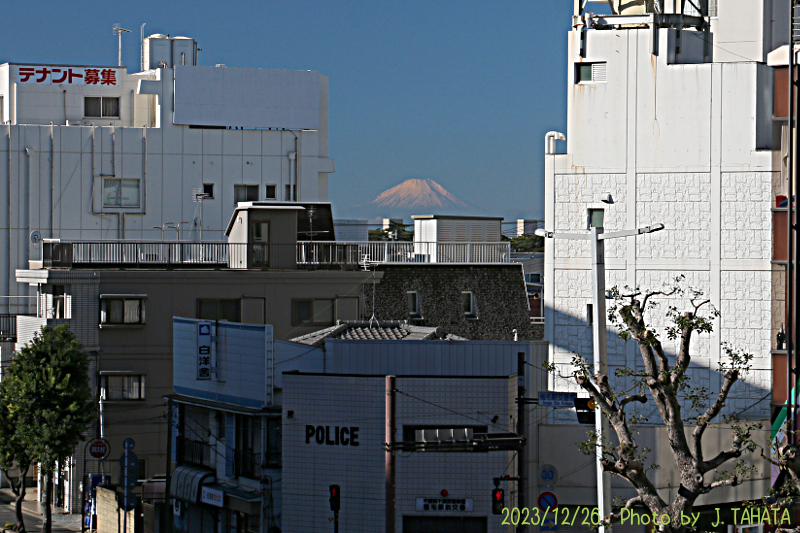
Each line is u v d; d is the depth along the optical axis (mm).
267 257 86750
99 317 82938
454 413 58188
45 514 76375
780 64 73438
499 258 98875
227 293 84500
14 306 112125
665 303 75812
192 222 117188
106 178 114938
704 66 75375
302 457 60406
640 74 76500
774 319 73625
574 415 73375
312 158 120562
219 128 119375
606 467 47812
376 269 91812
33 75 119125
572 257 77562
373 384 58844
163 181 116625
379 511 58406
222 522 65625
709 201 75188
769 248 74188
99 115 120125
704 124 75375
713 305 74938
